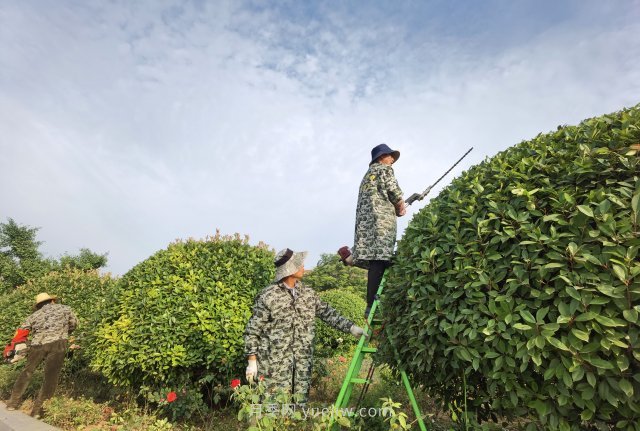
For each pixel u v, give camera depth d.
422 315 2.69
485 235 2.60
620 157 2.22
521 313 2.18
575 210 2.26
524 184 2.54
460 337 2.45
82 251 24.41
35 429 4.76
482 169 2.99
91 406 5.16
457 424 3.00
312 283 25.23
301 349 3.39
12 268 22.81
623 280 1.94
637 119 2.39
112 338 5.30
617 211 2.16
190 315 5.07
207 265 5.65
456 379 2.69
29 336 6.67
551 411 2.14
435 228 2.91
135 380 5.20
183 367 4.98
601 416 2.00
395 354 2.96
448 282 2.58
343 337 9.02
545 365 2.16
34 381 7.28
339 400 2.96
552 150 2.64
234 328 4.98
